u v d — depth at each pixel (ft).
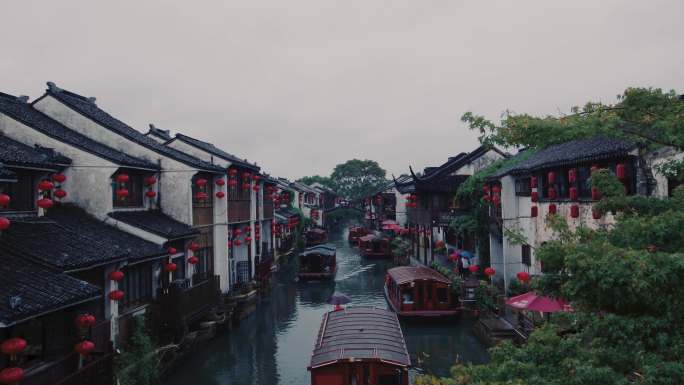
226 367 56.49
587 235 21.22
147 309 50.39
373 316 52.47
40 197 44.55
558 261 19.71
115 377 39.93
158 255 51.21
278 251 138.62
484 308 70.03
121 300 48.26
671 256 16.30
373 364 38.91
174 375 53.26
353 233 199.11
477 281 77.46
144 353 45.16
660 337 16.89
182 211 65.46
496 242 82.28
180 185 65.51
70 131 61.87
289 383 51.75
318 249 118.21
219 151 97.30
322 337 46.78
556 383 18.35
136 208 61.31
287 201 169.58
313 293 100.42
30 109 62.23
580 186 52.90
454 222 94.79
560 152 59.16
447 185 103.71
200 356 59.67
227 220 76.95
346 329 47.29
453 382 20.95
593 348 19.63
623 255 16.98
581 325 21.45
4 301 28.37
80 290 33.14
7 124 52.34
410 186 134.62
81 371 32.65
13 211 41.68
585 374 17.08
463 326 71.36
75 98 68.85
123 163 54.24
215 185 75.82
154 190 65.36
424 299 73.61
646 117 20.80
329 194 298.56
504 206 73.15
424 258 114.52
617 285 16.71
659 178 39.88
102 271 43.21
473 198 88.74
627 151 42.11
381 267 135.44
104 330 41.86
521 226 71.46
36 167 42.16
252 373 54.60
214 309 66.80
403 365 38.86
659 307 17.31
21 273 32.83
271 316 80.53
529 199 68.39
